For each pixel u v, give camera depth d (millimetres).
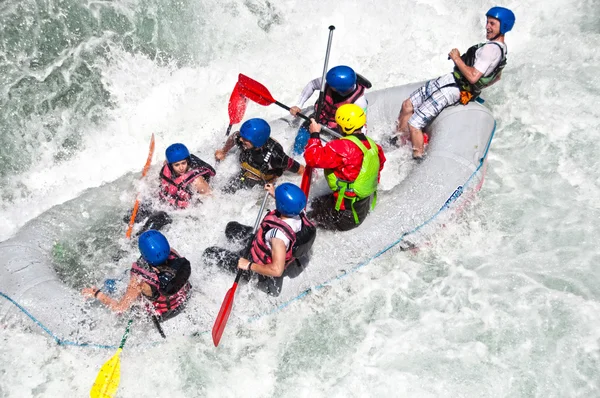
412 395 5191
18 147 7953
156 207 6359
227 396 5270
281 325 5676
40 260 5883
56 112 8219
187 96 8578
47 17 8531
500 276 6059
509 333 5566
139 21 8820
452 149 6699
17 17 8414
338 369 5418
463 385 5238
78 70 8492
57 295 5480
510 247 6355
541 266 6137
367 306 5863
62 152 7965
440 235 6328
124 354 5289
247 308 5582
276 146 6332
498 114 7867
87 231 6375
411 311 5820
